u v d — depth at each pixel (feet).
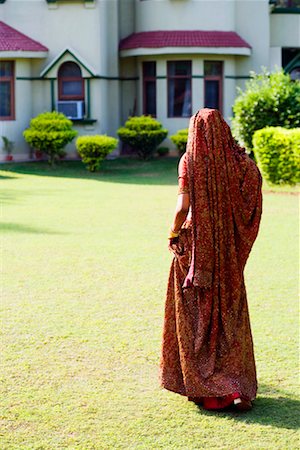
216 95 88.58
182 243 17.67
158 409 17.83
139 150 83.97
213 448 15.84
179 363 17.81
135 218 46.91
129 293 28.78
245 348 17.62
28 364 20.93
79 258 35.19
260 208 17.56
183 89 87.56
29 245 38.29
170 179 69.05
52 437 16.35
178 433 16.56
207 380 17.34
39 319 25.32
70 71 85.25
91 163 74.28
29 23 84.89
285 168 60.13
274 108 64.69
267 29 90.58
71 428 16.79
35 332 23.88
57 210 50.14
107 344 22.65
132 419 17.26
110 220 46.21
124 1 90.68
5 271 32.55
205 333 17.37
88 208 51.08
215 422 17.12
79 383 19.49
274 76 67.15
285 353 21.90
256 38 90.74
